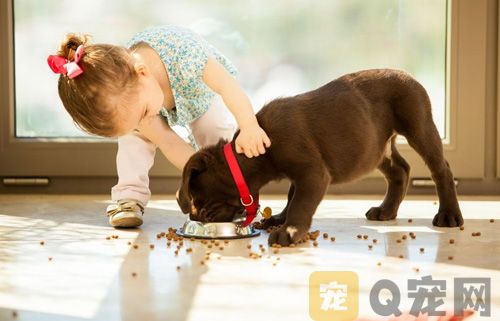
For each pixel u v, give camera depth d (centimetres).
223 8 439
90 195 434
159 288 200
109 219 320
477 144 428
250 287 201
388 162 335
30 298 191
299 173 281
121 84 264
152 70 302
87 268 227
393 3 435
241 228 285
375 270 221
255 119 285
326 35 439
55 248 261
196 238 281
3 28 432
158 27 320
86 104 263
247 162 282
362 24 438
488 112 428
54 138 441
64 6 440
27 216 344
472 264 228
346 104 299
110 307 182
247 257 243
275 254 248
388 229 302
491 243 266
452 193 314
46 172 439
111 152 436
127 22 441
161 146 320
